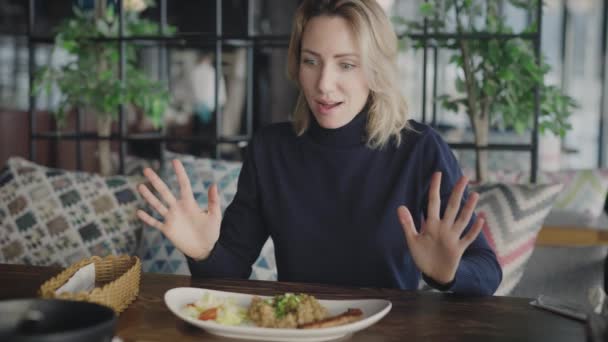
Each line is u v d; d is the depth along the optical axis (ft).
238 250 5.46
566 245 6.93
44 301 2.76
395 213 5.15
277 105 16.30
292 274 5.32
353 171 5.29
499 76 8.43
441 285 4.08
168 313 3.75
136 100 9.59
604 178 8.35
